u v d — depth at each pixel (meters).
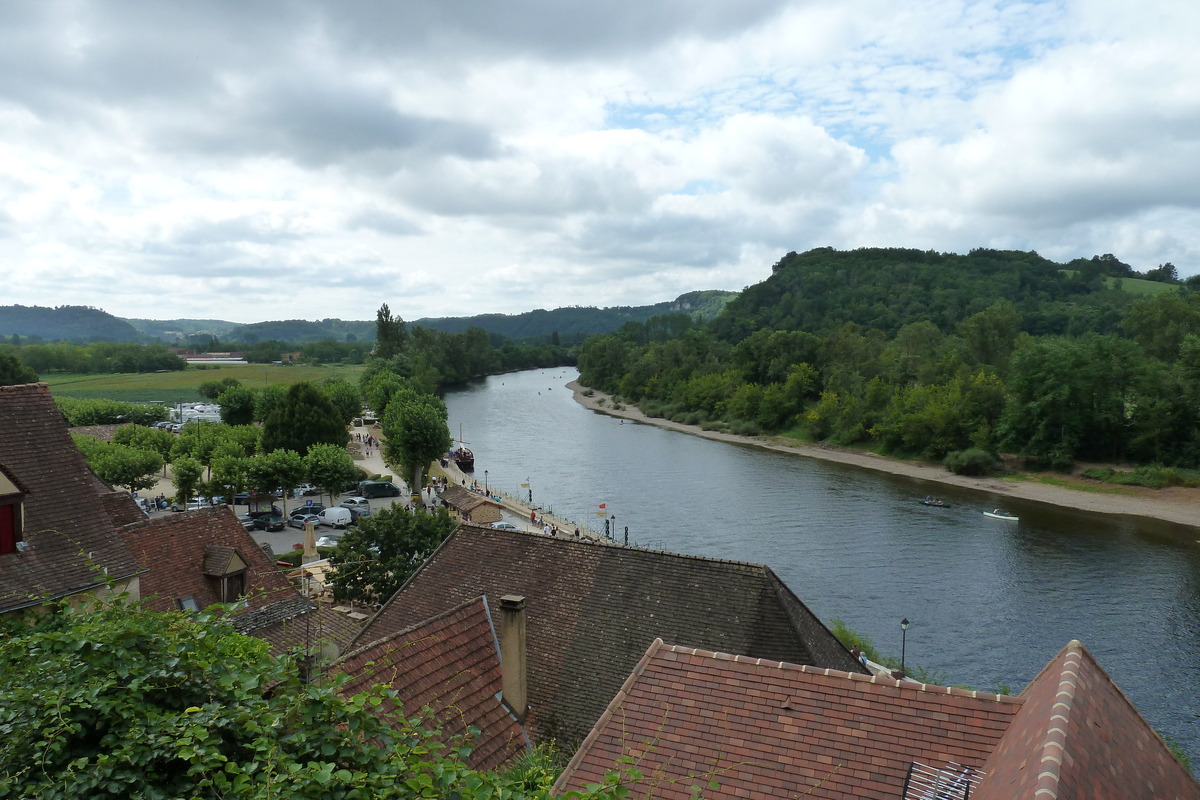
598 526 70.88
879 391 117.31
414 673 14.94
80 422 119.31
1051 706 8.70
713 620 20.44
